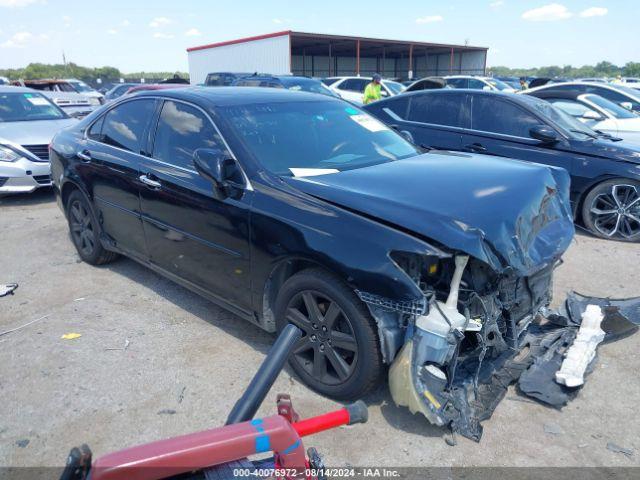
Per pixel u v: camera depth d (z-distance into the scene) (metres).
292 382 3.25
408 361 2.63
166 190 3.82
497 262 2.66
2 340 3.78
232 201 3.32
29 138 7.78
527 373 3.20
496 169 3.50
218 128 3.59
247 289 3.38
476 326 2.69
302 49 37.50
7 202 7.90
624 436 2.79
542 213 3.21
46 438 2.80
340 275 2.77
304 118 3.95
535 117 6.38
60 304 4.36
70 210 5.21
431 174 3.36
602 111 8.31
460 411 2.76
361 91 18.05
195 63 31.44
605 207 6.14
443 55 41.41
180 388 3.21
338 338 2.93
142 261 4.43
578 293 4.25
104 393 3.17
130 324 4.01
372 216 2.77
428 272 2.68
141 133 4.25
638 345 3.70
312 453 1.72
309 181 3.18
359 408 1.68
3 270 5.12
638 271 5.12
